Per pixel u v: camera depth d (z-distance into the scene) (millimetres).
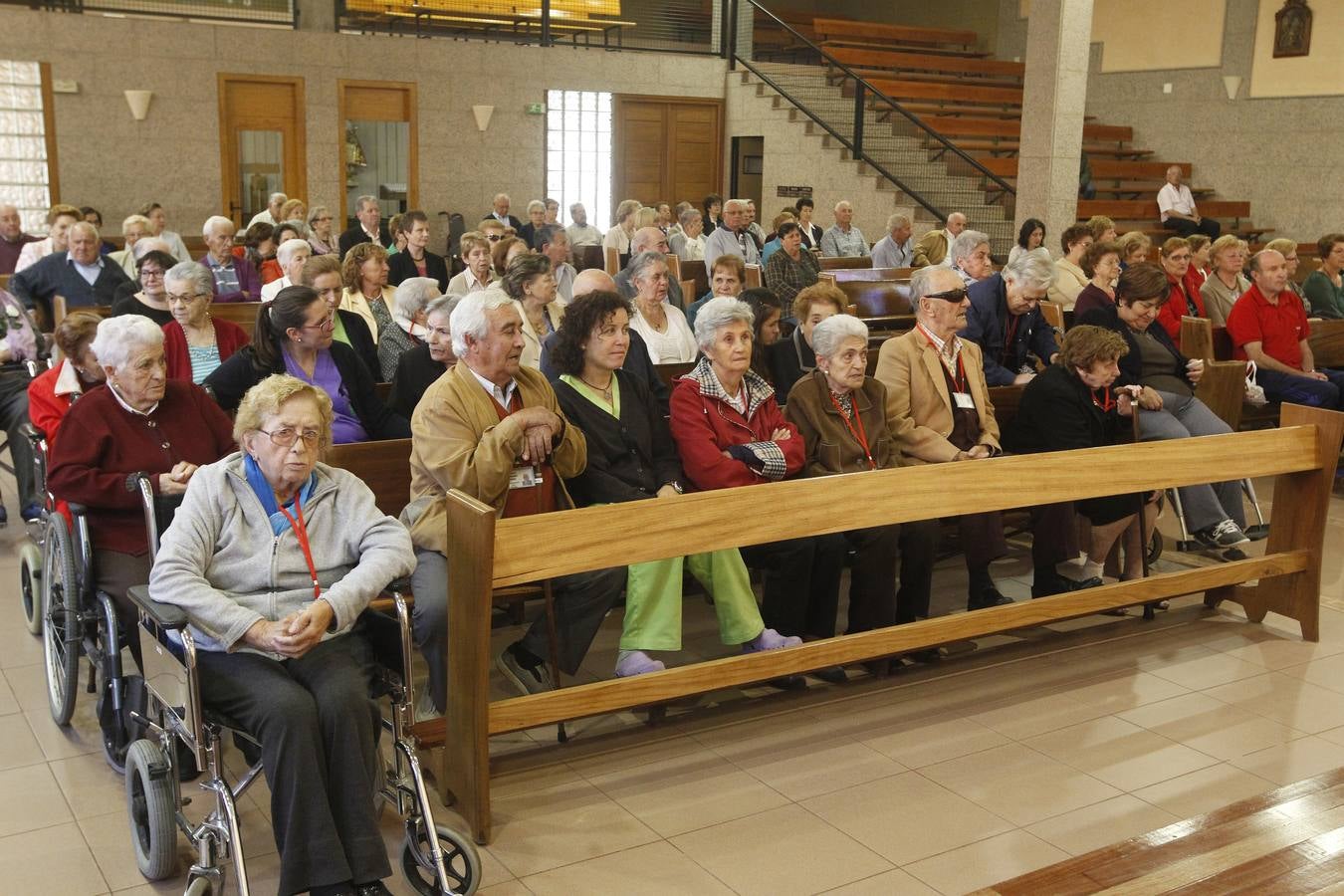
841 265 9680
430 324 4293
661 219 11234
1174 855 2859
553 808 3166
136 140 12406
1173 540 5676
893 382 4555
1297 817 3062
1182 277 7105
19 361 5402
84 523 3291
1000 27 17375
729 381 4027
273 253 9258
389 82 13414
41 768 3334
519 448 3406
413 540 3424
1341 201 13414
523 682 3727
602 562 3127
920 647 3797
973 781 3336
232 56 12648
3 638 4254
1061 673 4121
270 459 2791
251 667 2604
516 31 14453
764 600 4047
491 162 14117
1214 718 3770
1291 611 4512
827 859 2922
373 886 2525
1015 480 3885
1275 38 13781
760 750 3520
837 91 13812
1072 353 4688
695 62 14945
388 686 2836
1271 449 4355
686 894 2766
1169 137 15055
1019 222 10930
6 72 11789
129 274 8367
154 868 2752
